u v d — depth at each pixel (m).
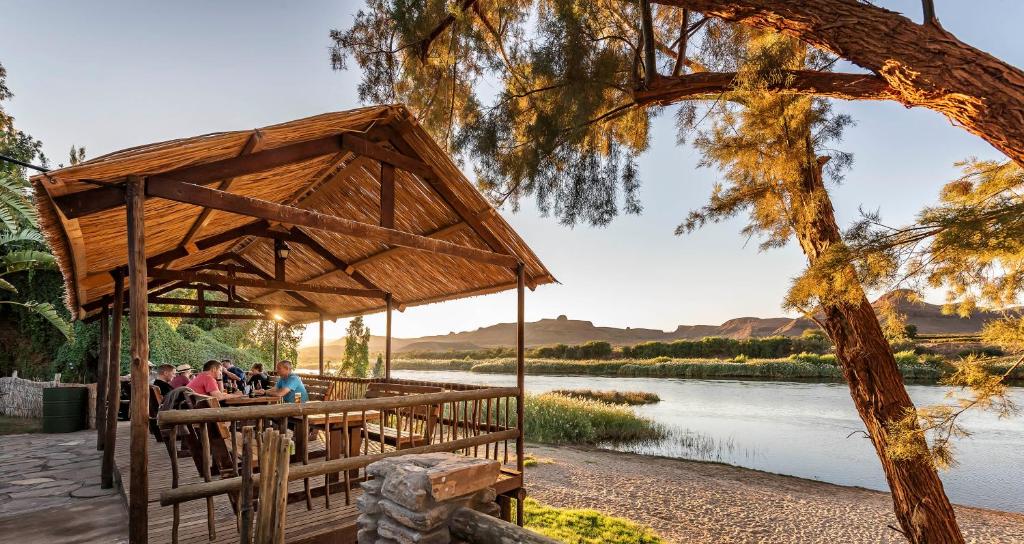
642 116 6.74
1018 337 3.32
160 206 4.59
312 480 5.29
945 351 26.91
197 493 3.64
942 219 2.87
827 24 3.50
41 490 5.63
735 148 5.16
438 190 5.91
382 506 2.70
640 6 4.78
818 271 3.50
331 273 9.88
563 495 10.33
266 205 4.21
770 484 11.80
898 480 4.90
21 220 14.52
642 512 9.48
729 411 24.45
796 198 5.12
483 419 17.14
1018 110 2.90
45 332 15.83
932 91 3.19
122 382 10.64
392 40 6.96
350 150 5.05
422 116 7.56
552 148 5.96
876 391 5.05
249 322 22.89
